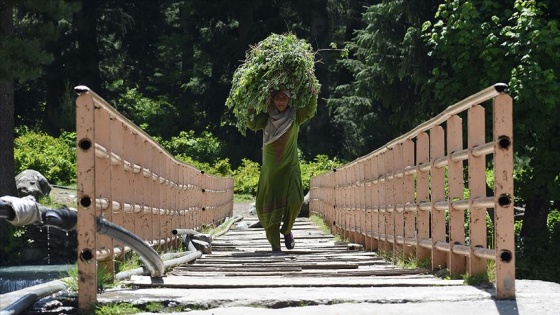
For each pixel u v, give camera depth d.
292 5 66.56
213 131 70.25
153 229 16.97
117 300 9.45
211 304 9.41
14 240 36.31
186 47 72.50
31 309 9.05
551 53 24.56
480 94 10.45
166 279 11.68
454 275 12.58
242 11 66.25
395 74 38.62
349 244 21.98
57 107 62.09
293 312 8.89
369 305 9.27
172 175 20.27
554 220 32.38
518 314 8.72
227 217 40.81
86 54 66.69
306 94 18.80
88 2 66.50
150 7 71.69
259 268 14.83
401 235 16.78
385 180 18.22
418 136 15.18
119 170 12.85
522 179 27.09
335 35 71.88
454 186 12.65
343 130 64.81
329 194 31.45
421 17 36.94
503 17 26.39
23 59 36.12
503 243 9.64
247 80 18.72
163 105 72.56
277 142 19.05
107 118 11.36
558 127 26.45
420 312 8.82
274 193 19.64
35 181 40.41
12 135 39.44
